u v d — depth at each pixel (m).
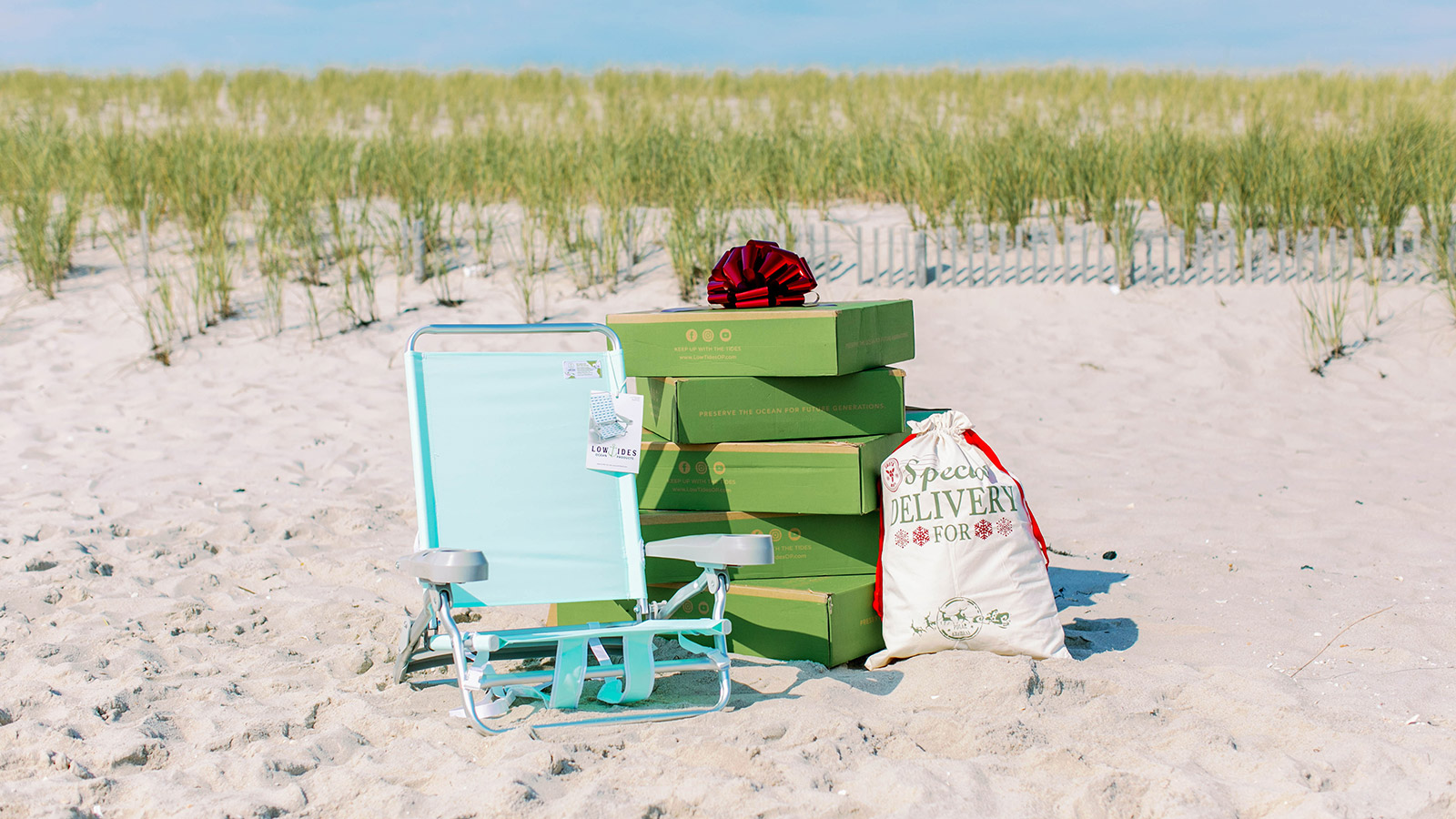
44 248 10.08
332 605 4.28
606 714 3.26
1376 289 8.76
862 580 3.88
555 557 3.46
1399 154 10.16
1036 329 8.97
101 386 8.20
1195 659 3.68
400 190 11.59
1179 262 9.70
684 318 3.90
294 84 19.86
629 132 12.95
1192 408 7.54
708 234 9.81
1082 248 10.09
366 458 6.68
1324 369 8.13
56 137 12.59
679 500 3.91
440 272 9.98
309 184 11.20
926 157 11.37
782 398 3.86
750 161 11.88
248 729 3.14
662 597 3.88
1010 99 18.36
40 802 2.71
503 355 3.69
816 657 3.71
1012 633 3.58
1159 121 12.62
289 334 9.16
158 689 3.46
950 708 3.26
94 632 3.95
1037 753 2.90
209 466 6.45
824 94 18.80
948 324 9.09
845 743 3.00
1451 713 3.13
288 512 5.52
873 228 10.80
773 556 3.23
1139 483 6.01
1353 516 5.29
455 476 3.47
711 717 3.21
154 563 4.79
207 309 9.47
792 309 3.89
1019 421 7.32
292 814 2.69
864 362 3.92
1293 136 11.41
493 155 12.46
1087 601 4.31
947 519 3.61
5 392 8.00
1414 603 4.08
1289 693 3.26
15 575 4.55
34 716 3.26
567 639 3.28
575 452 3.61
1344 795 2.65
